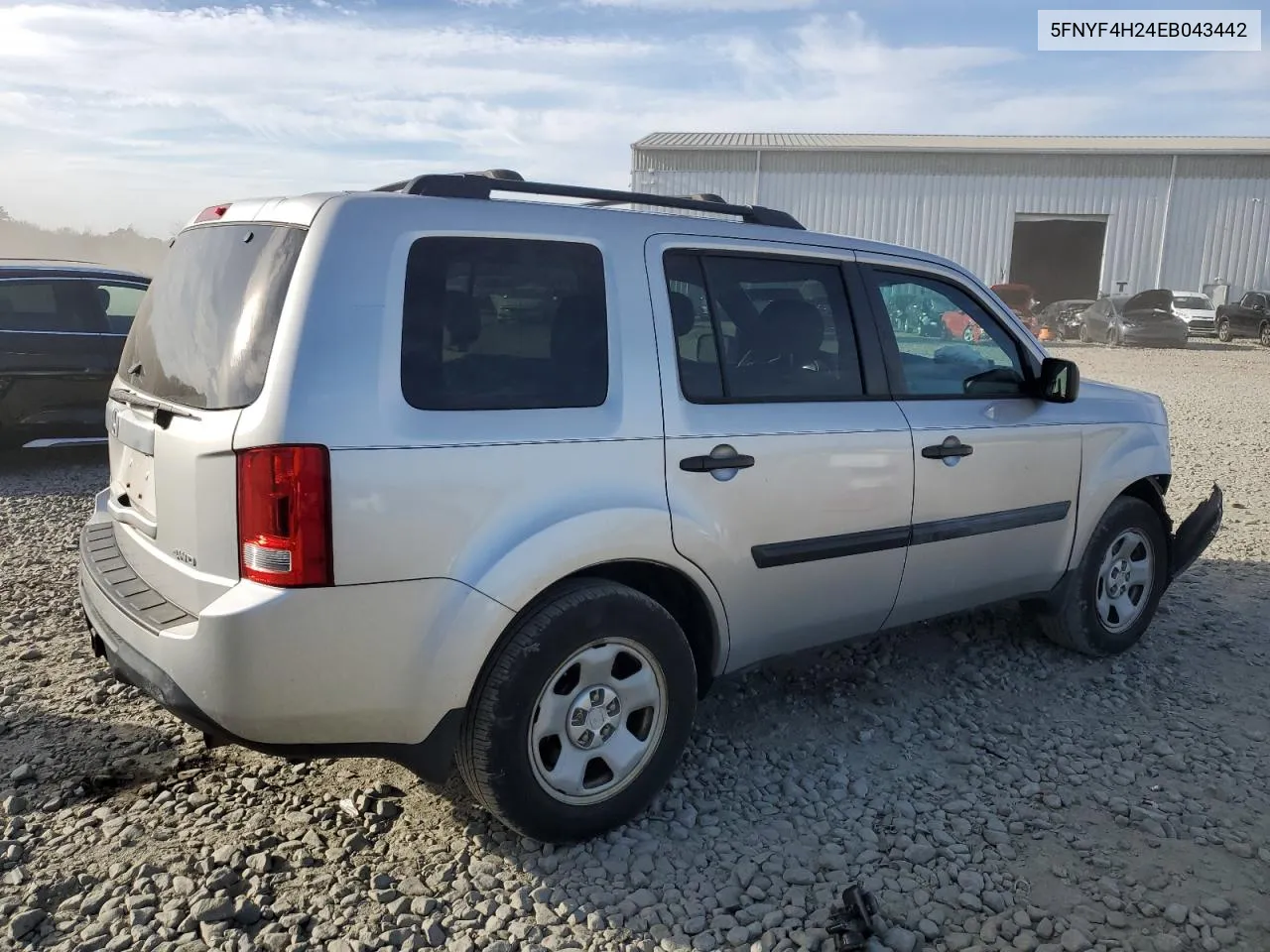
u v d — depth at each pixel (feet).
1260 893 9.93
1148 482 16.48
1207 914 9.57
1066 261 138.51
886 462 12.60
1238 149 117.19
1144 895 9.85
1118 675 15.39
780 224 12.97
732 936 9.16
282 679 8.87
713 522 11.10
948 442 13.25
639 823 11.02
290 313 8.98
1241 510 26.32
